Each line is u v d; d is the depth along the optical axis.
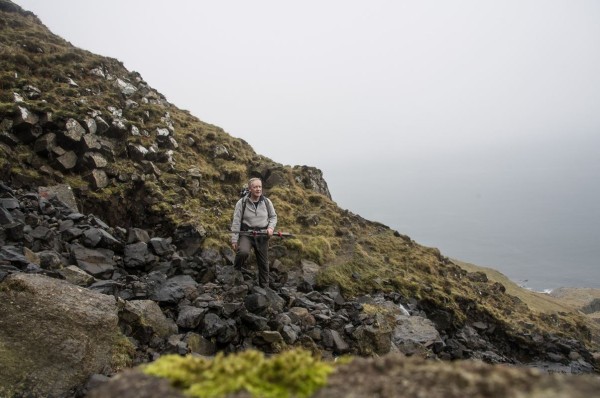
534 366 15.48
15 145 14.66
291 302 12.56
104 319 7.71
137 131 18.92
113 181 15.73
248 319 10.23
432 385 2.30
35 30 24.36
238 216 12.82
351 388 2.42
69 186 14.09
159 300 10.10
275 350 10.05
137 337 8.66
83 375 6.98
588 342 20.05
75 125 15.84
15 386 6.40
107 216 14.89
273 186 21.89
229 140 24.34
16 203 11.89
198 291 11.19
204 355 9.20
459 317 16.19
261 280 13.09
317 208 21.19
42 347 6.92
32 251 10.10
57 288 7.88
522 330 16.98
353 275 16.42
